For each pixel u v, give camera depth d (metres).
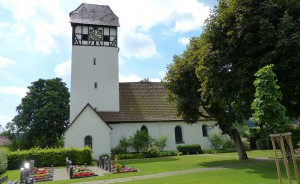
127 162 27.91
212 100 19.27
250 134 42.53
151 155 33.84
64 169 24.94
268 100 8.41
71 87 37.94
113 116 37.69
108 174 18.89
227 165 20.41
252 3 16.53
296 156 23.06
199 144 39.59
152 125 38.41
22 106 47.25
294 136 33.88
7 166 25.98
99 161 26.20
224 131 25.31
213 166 20.41
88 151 29.00
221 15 17.48
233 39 16.58
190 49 24.61
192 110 24.28
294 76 14.95
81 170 21.02
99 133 33.91
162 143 36.81
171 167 21.14
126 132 37.12
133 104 40.06
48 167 26.05
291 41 14.38
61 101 47.69
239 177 14.09
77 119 33.75
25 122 46.06
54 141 47.16
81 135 33.38
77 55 38.88
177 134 39.69
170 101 25.84
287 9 15.48
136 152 35.22
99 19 40.19
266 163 19.67
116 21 40.78
